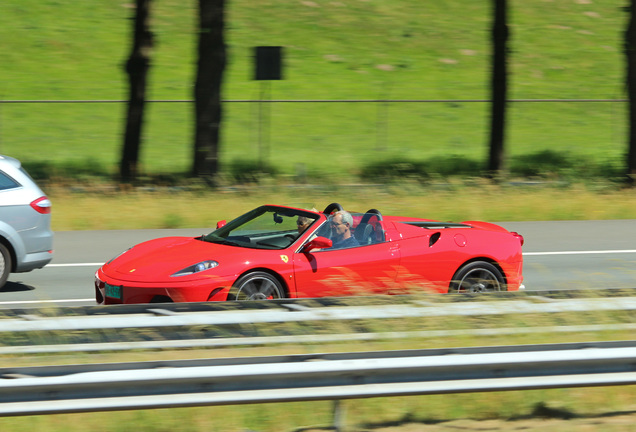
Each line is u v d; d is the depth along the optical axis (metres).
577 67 155.62
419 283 30.72
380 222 32.16
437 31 167.12
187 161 94.81
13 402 17.14
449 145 109.31
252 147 103.00
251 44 153.00
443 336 21.75
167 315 20.91
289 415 20.05
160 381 17.62
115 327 20.05
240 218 34.22
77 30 153.88
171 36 154.62
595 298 23.52
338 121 119.50
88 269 42.69
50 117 116.69
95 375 17.47
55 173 78.50
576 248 49.97
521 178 82.31
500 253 32.97
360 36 161.25
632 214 63.75
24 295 36.31
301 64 145.50
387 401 21.00
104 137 109.00
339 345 22.41
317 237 30.14
